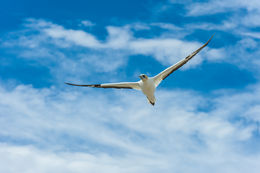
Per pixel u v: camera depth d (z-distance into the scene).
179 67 19.62
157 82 20.17
